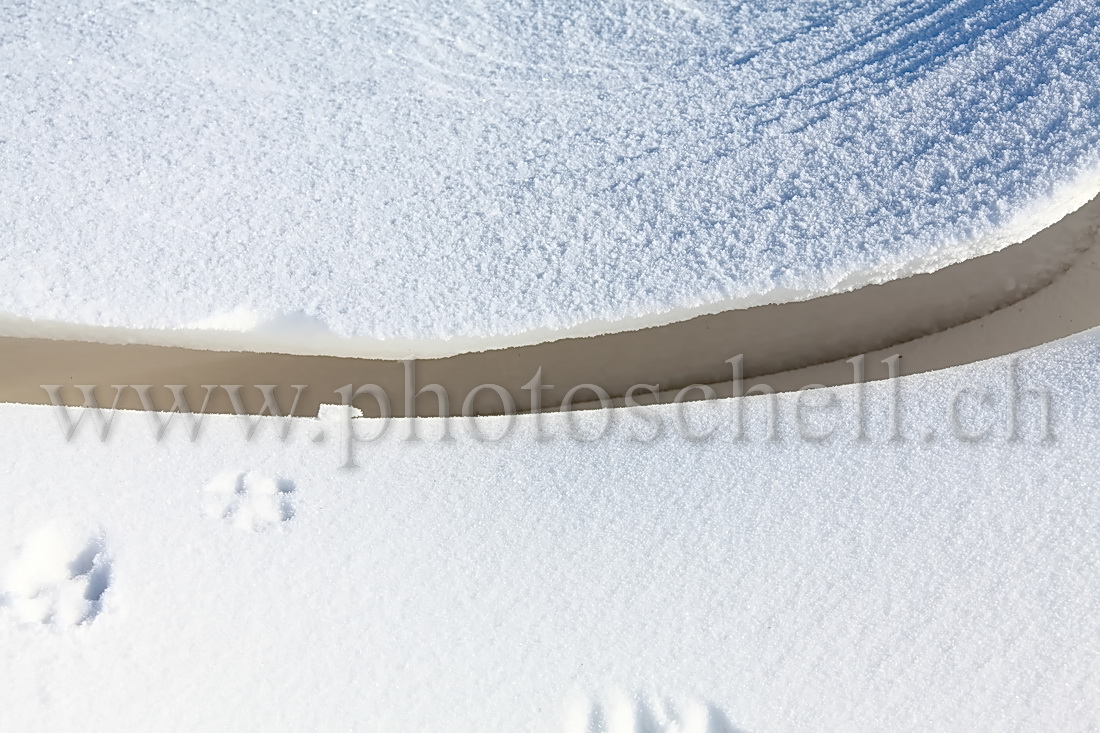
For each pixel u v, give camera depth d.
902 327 2.28
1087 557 1.95
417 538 2.04
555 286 2.23
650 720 1.86
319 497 2.08
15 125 2.44
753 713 1.85
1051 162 2.25
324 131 2.46
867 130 2.37
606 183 2.35
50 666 1.89
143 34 2.59
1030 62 2.40
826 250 2.22
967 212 2.23
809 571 1.98
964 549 1.98
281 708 1.88
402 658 1.92
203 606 1.96
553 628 1.94
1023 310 2.27
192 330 2.22
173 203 2.34
